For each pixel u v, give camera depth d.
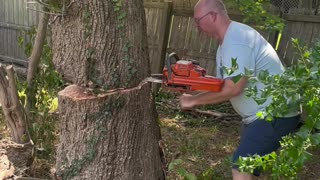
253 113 2.61
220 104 5.75
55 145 3.74
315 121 1.40
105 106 2.52
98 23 2.43
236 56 2.45
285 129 2.58
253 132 2.61
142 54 2.59
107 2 2.41
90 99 2.51
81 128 2.59
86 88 2.58
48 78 3.59
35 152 3.41
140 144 2.67
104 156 2.60
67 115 2.62
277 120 2.54
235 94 2.43
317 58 1.39
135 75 2.56
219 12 2.54
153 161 2.77
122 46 2.49
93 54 2.48
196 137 4.77
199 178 3.50
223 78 2.50
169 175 3.61
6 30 7.27
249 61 2.46
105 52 2.47
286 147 1.54
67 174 2.69
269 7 5.36
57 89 3.68
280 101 1.51
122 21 2.46
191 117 5.49
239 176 2.65
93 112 2.53
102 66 2.50
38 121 3.61
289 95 1.45
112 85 2.53
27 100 3.62
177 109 5.64
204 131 5.02
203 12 2.55
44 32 3.43
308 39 5.18
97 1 2.39
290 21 5.28
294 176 1.60
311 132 1.46
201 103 2.54
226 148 4.49
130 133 2.60
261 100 1.54
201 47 5.93
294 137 1.50
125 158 2.62
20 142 3.33
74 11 2.43
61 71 2.66
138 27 2.53
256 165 1.65
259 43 2.53
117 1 2.40
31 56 3.56
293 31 5.28
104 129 2.55
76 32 2.47
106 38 2.46
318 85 1.38
